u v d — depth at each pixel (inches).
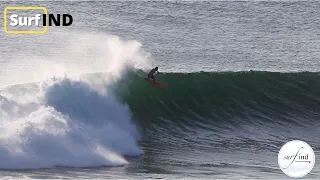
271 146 3073.3
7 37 4527.6
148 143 2999.5
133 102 3329.2
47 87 2886.3
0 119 2610.7
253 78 3762.3
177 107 3464.6
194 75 3666.3
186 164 2637.8
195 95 3575.3
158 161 2667.3
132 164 2583.7
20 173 2336.4
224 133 3284.9
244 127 3408.0
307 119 3567.9
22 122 2573.8
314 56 4571.9
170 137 3137.3
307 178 2453.2
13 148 2465.6
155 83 3304.6
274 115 3580.2
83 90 2950.3
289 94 3742.6
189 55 4384.8
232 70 4131.4
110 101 3065.9
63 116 2684.5
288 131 3395.7
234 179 2385.6
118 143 2763.3
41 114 2642.7
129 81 3388.3
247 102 3636.8
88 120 2827.3
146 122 3284.9
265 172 2527.1
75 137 2620.6
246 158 2792.8
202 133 3253.0
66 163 2484.0
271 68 4244.6
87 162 2522.1
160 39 4719.5
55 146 2529.5
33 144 2502.5
